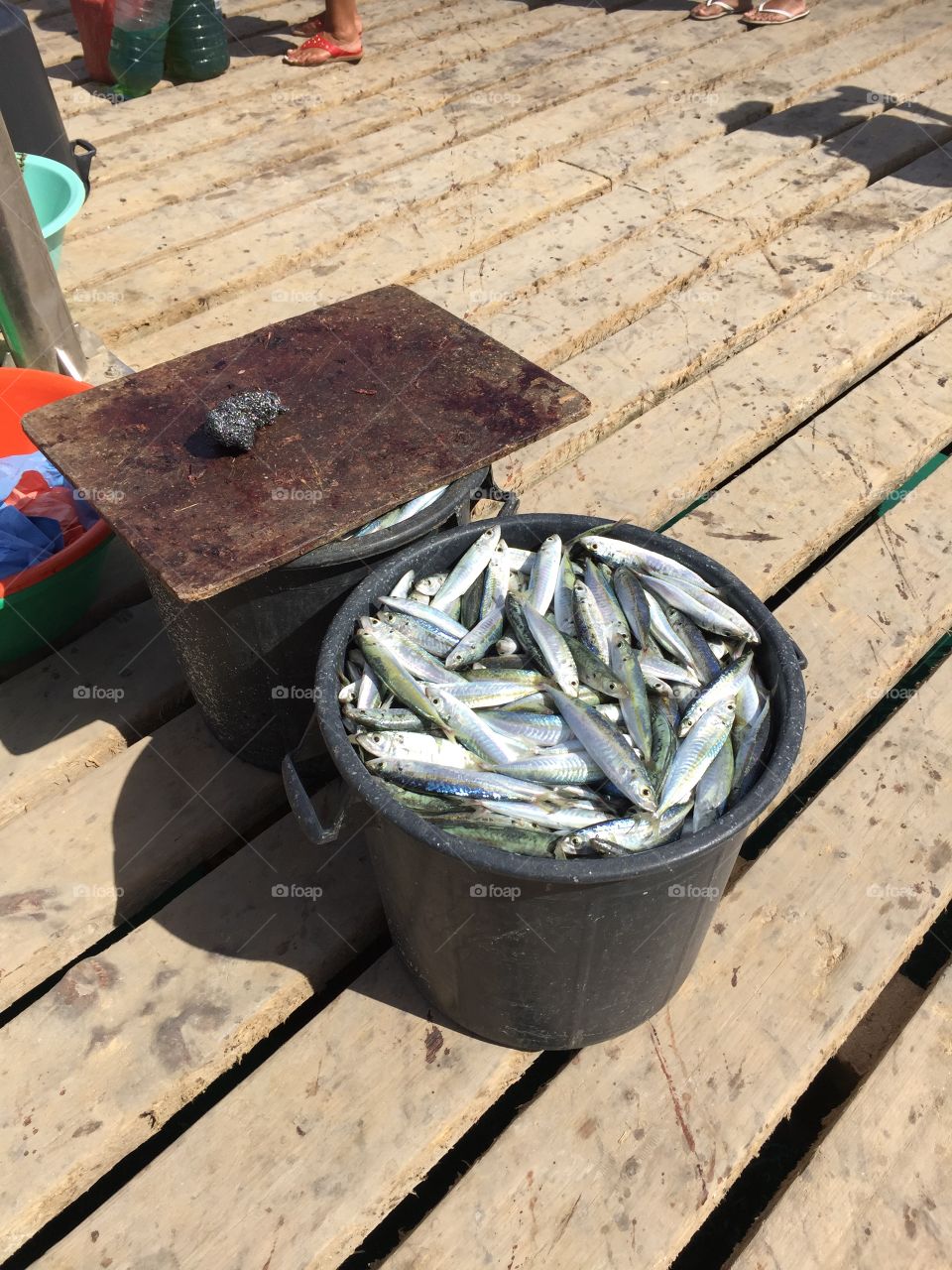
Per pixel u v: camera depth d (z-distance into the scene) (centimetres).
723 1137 89
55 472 133
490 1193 86
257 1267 82
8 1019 109
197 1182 86
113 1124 88
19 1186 85
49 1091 90
